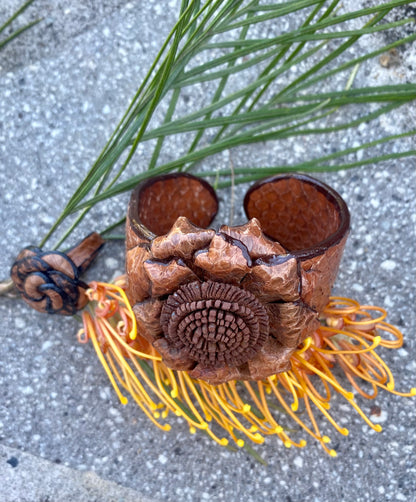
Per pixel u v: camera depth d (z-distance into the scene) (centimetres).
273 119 18
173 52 14
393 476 18
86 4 18
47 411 18
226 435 18
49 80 18
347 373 16
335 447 18
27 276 16
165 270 12
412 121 18
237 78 18
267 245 12
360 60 17
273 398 18
